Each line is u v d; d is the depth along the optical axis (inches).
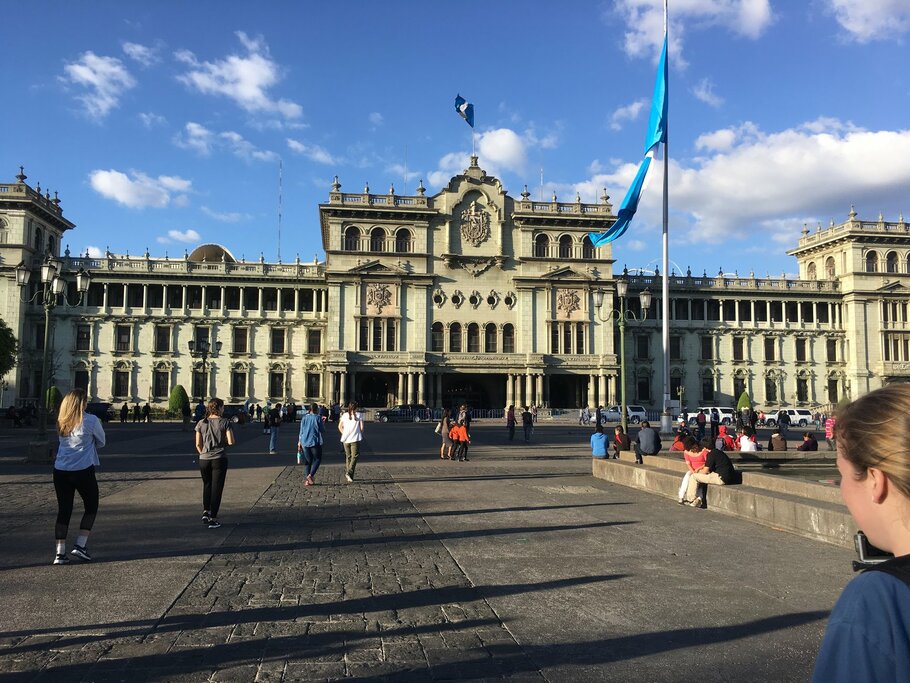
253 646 286.7
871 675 78.5
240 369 3474.4
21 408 2482.8
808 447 1112.8
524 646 287.3
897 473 88.1
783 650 282.0
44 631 303.7
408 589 376.2
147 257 3444.9
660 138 1689.2
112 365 3383.4
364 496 749.3
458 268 3449.8
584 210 3585.1
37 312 3324.3
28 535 514.9
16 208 3238.2
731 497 624.7
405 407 3102.9
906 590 83.7
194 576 400.2
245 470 1026.7
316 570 417.7
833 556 458.0
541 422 3139.8
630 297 3708.2
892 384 98.0
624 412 1258.0
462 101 3408.0
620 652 280.4
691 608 340.8
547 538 518.9
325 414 2738.7
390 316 3363.7
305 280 3518.7
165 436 1871.3
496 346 3444.9
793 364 3809.1
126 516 607.2
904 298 3791.8
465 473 997.8
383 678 253.6
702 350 3786.9
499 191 3521.2
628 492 788.6
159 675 255.6
